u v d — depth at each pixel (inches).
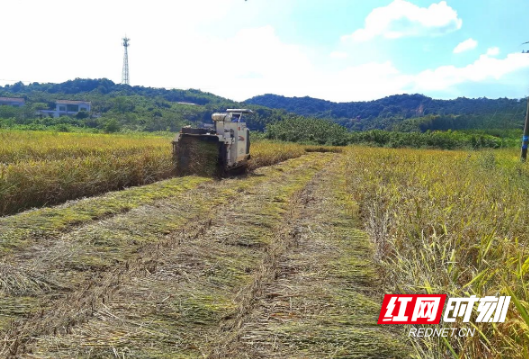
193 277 167.6
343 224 266.2
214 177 473.1
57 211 252.7
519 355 87.1
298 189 426.6
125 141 792.3
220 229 243.6
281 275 175.5
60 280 159.3
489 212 190.2
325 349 114.3
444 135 1830.7
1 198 272.4
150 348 114.8
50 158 497.4
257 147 872.3
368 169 442.3
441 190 257.1
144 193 334.0
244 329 126.0
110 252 192.9
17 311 133.5
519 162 523.8
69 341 116.6
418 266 139.2
